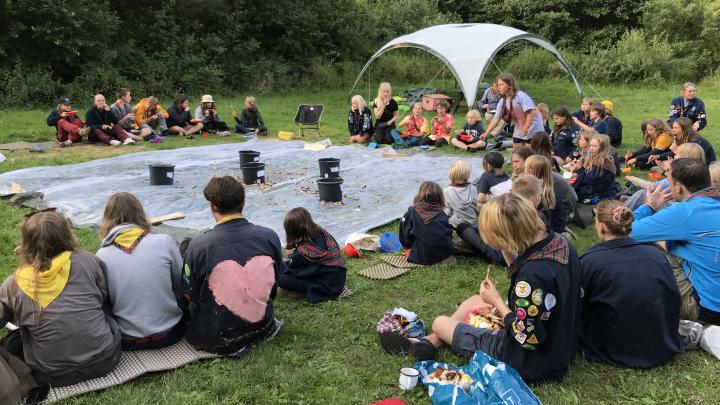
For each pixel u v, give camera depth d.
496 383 2.68
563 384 2.98
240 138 11.41
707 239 3.41
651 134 8.17
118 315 3.20
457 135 10.42
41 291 2.78
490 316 3.41
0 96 14.47
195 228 5.61
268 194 6.97
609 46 24.22
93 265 3.00
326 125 13.47
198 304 3.28
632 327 3.07
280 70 21.86
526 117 7.48
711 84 21.52
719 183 3.86
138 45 19.02
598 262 3.11
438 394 2.83
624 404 2.86
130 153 9.41
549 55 23.14
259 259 3.29
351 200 6.83
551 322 2.81
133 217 3.33
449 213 5.34
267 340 3.50
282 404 2.89
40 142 10.36
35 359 2.84
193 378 3.06
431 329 3.76
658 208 4.22
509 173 8.44
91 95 16.36
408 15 26.38
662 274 3.08
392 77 23.98
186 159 9.01
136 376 3.02
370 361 3.31
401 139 10.55
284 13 22.80
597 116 9.24
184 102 11.64
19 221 5.60
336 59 24.55
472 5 29.39
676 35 23.41
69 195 6.59
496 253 4.77
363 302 4.13
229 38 21.31
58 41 15.36
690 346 3.33
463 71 14.38
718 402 2.86
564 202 5.68
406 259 4.95
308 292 4.11
